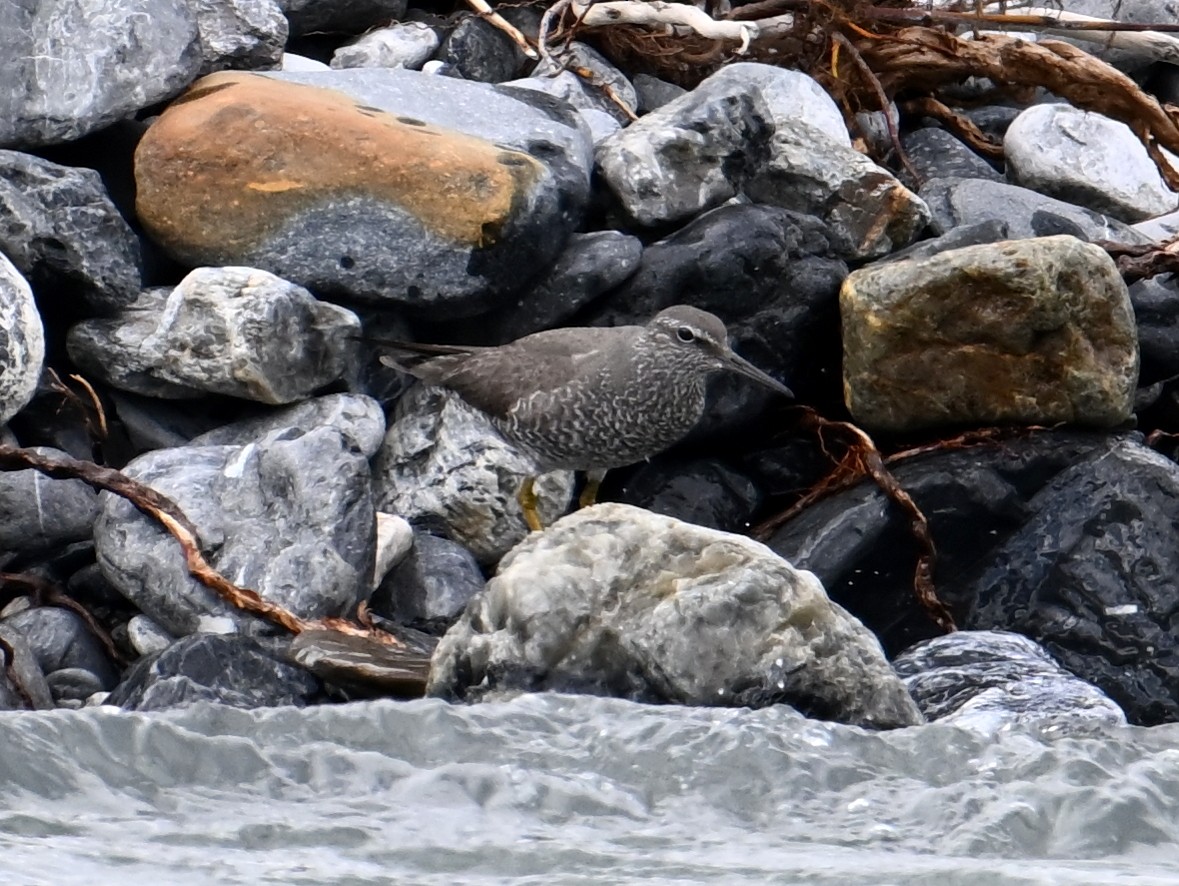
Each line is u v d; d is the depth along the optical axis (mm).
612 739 14805
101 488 22906
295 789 13945
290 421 25234
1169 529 25172
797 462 27688
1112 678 24625
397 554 23875
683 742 14781
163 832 12930
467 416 25828
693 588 17797
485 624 18219
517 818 13695
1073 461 25875
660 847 13180
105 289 25078
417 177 25688
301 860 12578
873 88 32688
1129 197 31750
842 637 17922
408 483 25688
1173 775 14500
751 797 14203
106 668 22328
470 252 25922
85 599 23266
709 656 17547
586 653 17766
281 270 25734
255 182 25484
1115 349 26000
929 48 33031
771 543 25891
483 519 25547
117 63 26125
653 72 33656
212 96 26266
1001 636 22953
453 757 14672
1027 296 25344
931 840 13594
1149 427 28844
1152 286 28406
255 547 22438
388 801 13805
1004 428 26125
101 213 25094
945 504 25469
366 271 25891
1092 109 32250
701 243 27266
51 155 26828
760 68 30797
